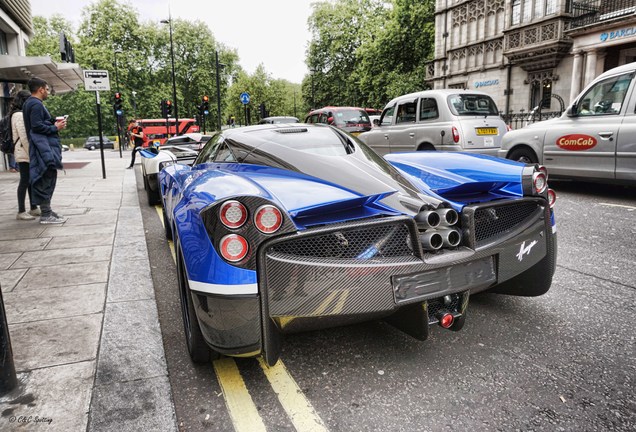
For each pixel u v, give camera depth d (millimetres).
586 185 8062
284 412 1964
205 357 2299
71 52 12680
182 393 2111
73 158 23516
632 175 6137
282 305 1884
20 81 11883
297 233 1877
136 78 62438
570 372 2221
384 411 1957
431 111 8734
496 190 2541
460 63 30047
